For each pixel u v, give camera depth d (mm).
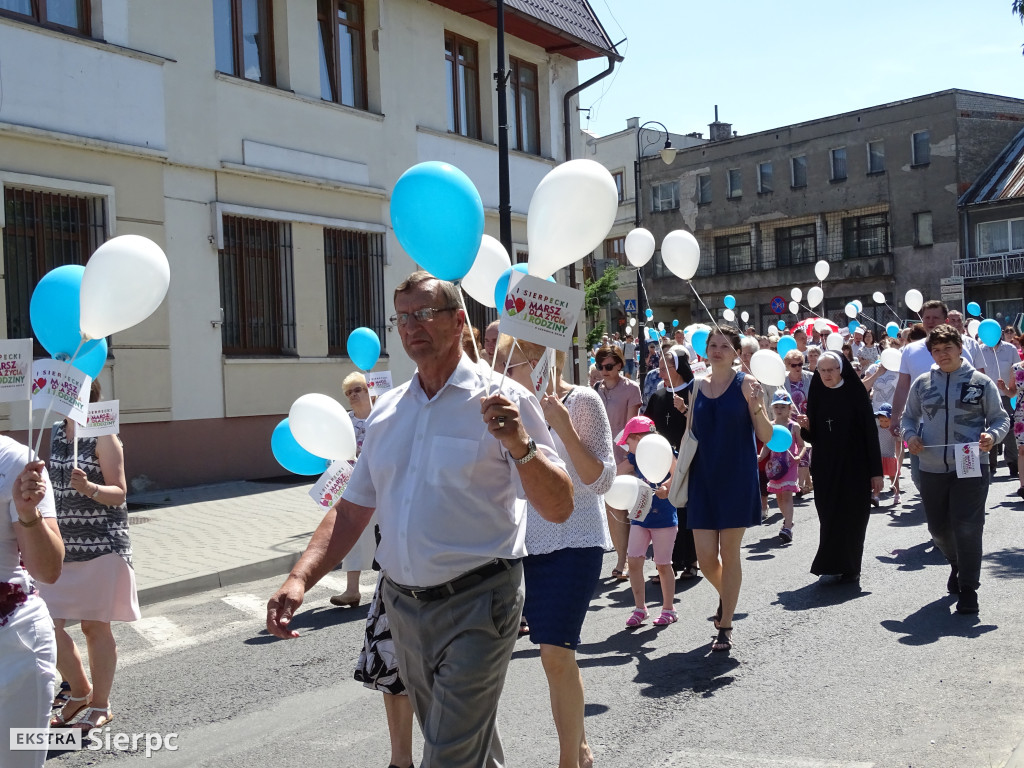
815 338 15742
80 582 4938
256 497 12555
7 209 11359
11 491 3191
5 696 3115
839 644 5930
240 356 14133
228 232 14125
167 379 13062
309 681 5695
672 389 7836
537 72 20922
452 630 2982
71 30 12062
